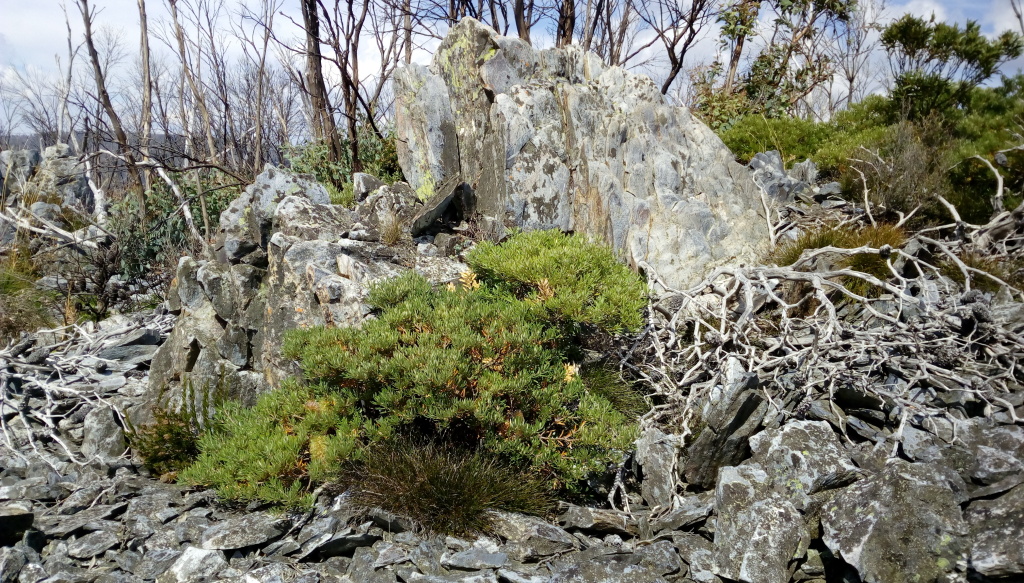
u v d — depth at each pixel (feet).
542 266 19.47
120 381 26.55
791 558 13.43
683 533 14.80
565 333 19.31
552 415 16.56
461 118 27.27
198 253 44.06
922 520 12.66
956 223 25.26
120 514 17.04
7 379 24.81
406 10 53.88
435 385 15.78
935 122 32.73
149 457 19.31
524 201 24.57
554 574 13.41
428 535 15.05
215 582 13.76
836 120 40.09
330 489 16.21
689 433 16.81
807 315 22.54
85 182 60.95
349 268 21.29
